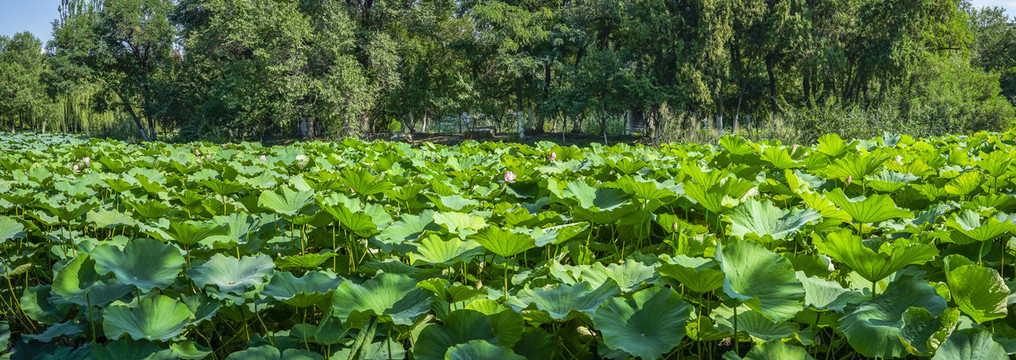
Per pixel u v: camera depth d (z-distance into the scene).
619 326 1.63
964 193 3.02
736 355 1.61
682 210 3.18
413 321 1.66
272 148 6.62
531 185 3.60
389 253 2.52
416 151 6.03
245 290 1.88
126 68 39.34
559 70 30.39
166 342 1.82
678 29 26.62
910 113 18.12
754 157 4.16
